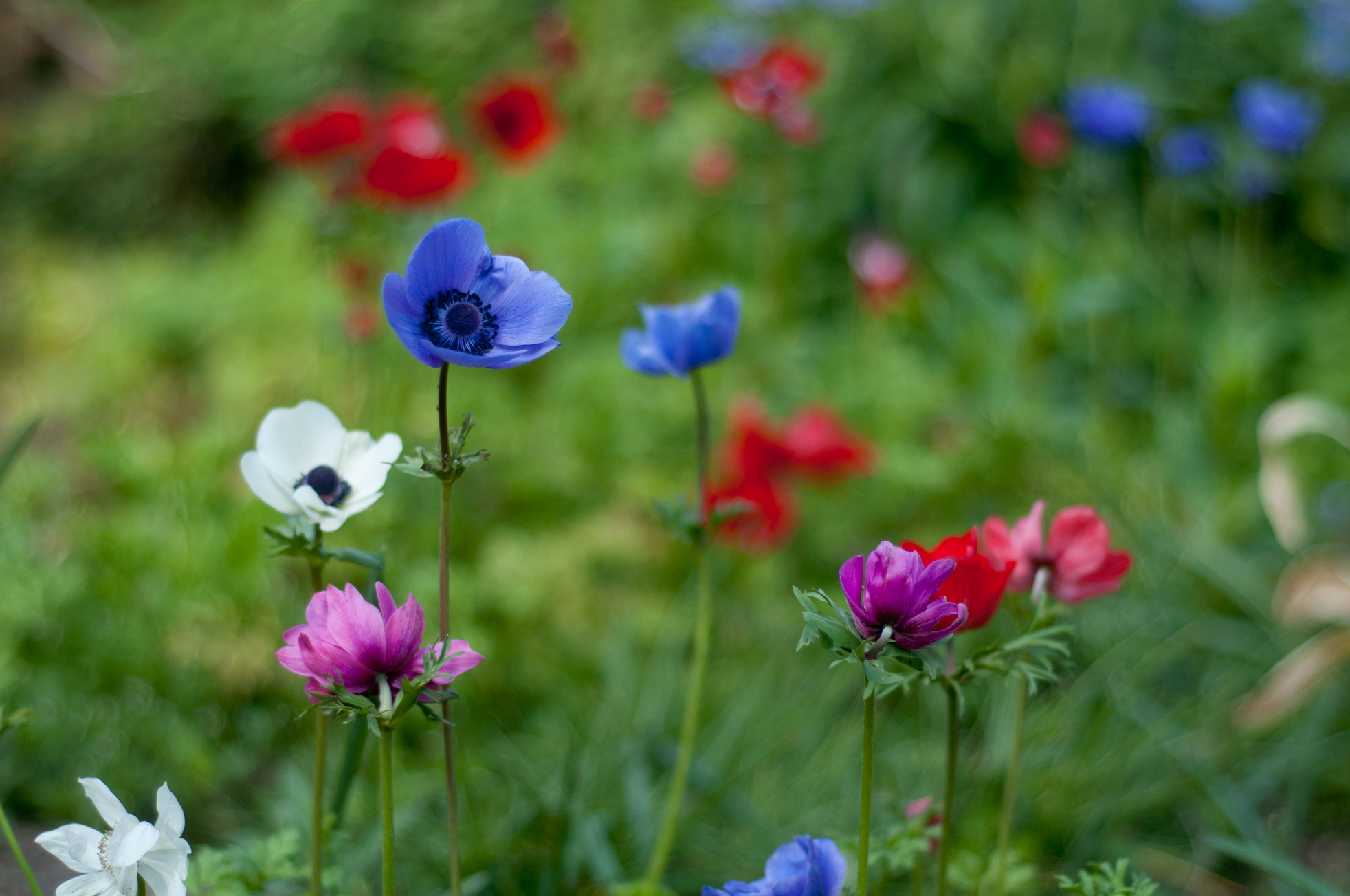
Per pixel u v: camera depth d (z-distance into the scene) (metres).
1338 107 5.62
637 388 4.04
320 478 1.48
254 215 6.13
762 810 2.57
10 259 5.94
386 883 1.27
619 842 2.35
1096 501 3.73
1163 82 5.65
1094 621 3.24
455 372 4.07
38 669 2.77
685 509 1.95
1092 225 5.21
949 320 4.82
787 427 3.47
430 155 3.72
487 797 2.52
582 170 5.46
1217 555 3.49
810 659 3.10
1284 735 2.92
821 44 5.87
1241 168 4.88
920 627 1.21
